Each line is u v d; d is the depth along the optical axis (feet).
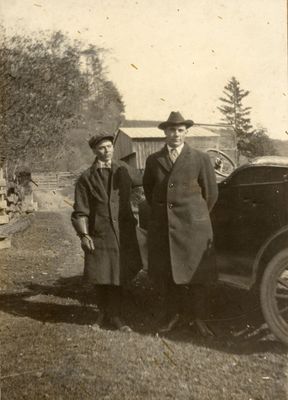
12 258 19.44
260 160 11.08
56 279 16.11
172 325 11.03
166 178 10.84
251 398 7.89
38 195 41.75
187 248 10.61
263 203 10.62
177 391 8.17
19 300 13.73
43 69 21.86
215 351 9.82
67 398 8.10
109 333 10.96
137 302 13.07
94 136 11.30
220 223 11.62
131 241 11.28
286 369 8.86
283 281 9.35
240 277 10.53
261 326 10.98
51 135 26.71
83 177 11.43
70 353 9.86
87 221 11.40
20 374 9.01
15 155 28.63
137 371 8.98
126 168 11.51
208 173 10.84
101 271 11.02
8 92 23.70
